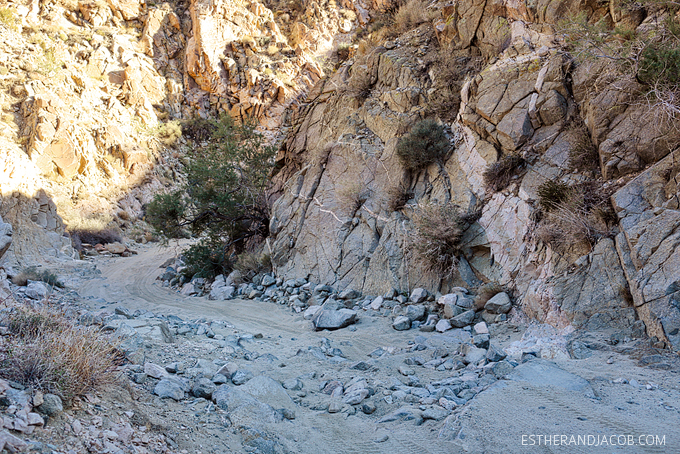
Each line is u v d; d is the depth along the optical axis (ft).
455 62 43.62
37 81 94.99
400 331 27.89
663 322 18.89
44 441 9.59
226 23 133.08
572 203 26.91
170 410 13.79
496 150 34.63
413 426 14.07
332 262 39.68
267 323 31.68
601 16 33.76
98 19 122.83
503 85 36.40
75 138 91.86
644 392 15.03
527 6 39.04
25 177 58.65
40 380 11.37
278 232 46.65
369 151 43.65
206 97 129.18
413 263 34.32
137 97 115.03
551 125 32.89
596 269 23.56
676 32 26.23
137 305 37.70
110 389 13.26
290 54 136.67
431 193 37.47
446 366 20.07
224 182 54.08
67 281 46.37
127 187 99.76
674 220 21.70
